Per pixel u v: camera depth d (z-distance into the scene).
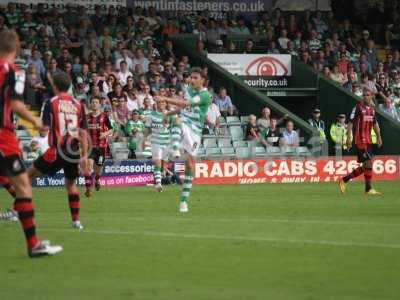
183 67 81.94
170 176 70.38
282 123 80.56
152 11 88.56
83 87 73.81
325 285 23.77
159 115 61.28
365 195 56.88
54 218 40.59
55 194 58.25
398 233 33.94
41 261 27.50
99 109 62.50
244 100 84.12
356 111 57.56
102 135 60.94
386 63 94.81
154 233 33.94
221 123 78.75
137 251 29.28
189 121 43.59
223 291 23.08
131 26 84.56
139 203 49.69
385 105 88.44
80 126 35.38
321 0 100.94
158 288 23.53
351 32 97.69
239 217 40.78
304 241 31.41
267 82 89.81
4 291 23.17
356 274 25.22
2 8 80.75
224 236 32.94
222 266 26.53
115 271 25.88
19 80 27.25
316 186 67.31
